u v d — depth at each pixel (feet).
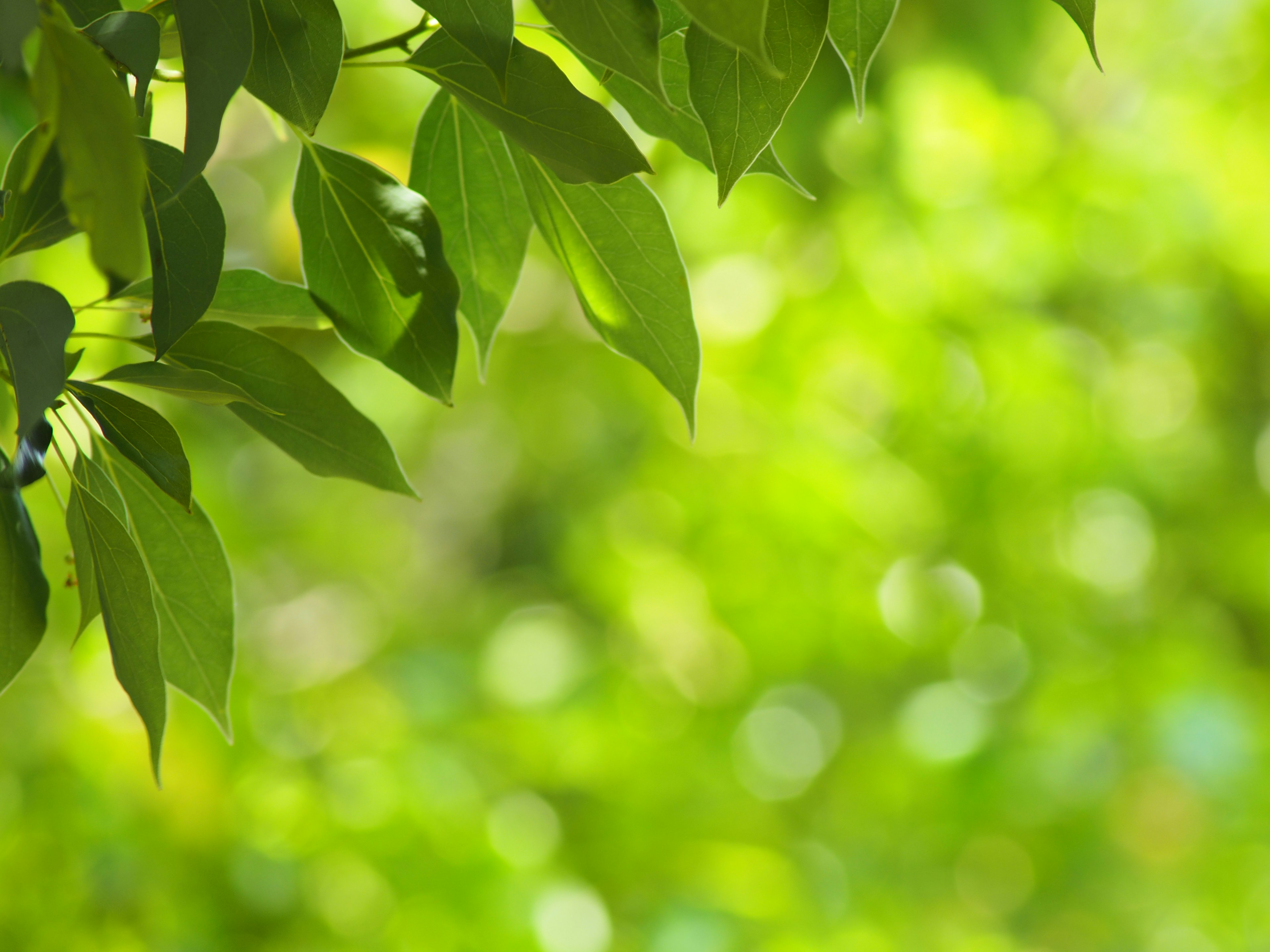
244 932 12.95
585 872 15.97
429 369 6.95
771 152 6.90
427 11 6.64
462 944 13.09
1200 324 21.07
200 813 13.14
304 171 6.91
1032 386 18.58
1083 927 16.78
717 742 18.49
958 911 17.07
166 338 6.68
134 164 6.38
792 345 17.93
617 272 6.93
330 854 13.42
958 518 18.86
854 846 17.51
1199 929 16.33
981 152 17.98
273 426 6.95
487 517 26.21
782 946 14.37
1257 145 20.58
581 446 22.97
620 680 18.70
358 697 16.89
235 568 18.65
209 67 6.53
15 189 6.71
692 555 18.74
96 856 12.71
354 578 23.80
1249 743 15.85
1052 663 18.70
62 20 6.42
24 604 6.79
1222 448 21.59
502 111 6.73
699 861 15.87
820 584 18.22
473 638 21.31
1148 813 16.25
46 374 6.56
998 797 16.44
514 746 16.76
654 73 6.54
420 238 6.92
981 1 14.19
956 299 18.39
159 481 6.71
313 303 7.02
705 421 18.33
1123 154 19.56
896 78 14.76
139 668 6.76
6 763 12.80
